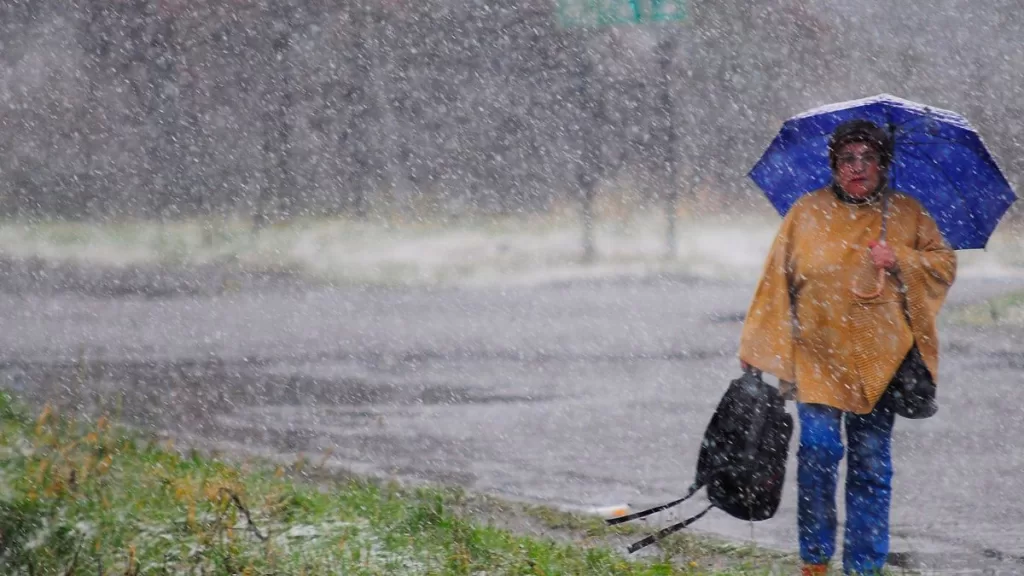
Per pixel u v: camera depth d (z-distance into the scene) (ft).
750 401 80.07
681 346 204.74
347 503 91.30
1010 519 97.76
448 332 224.53
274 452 118.42
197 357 186.39
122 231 444.55
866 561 79.36
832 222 79.00
